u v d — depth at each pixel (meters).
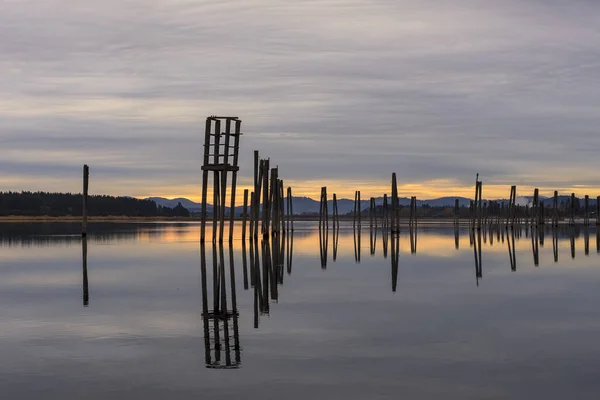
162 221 152.25
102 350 15.20
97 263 36.22
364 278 29.34
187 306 21.56
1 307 21.22
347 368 13.59
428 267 34.25
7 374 13.21
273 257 41.03
